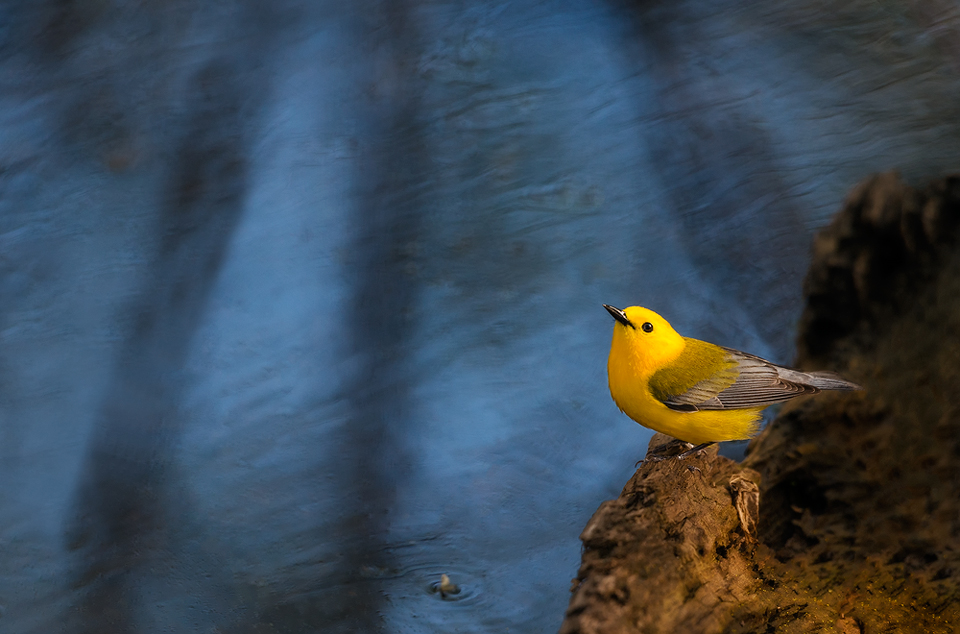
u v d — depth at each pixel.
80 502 11.66
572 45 18.80
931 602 6.00
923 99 15.45
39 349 14.47
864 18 17.06
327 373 13.67
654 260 14.84
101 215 16.34
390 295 14.98
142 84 18.81
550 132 17.55
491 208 16.02
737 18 17.66
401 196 16.44
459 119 17.45
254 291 15.09
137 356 14.07
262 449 12.43
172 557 10.91
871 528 6.51
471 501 11.49
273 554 10.92
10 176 17.42
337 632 9.81
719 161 15.71
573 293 14.37
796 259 13.97
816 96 16.16
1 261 16.08
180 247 16.08
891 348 7.53
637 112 16.78
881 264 7.93
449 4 20.03
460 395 13.00
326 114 18.02
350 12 19.91
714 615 5.64
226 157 17.55
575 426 12.68
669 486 6.20
